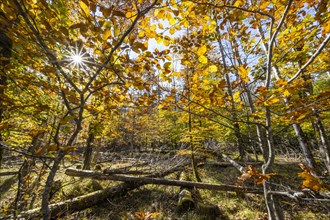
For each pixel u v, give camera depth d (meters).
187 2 1.75
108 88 2.24
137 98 2.31
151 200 5.48
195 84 2.23
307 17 1.95
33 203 4.06
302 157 6.69
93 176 6.02
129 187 6.03
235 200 5.30
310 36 2.16
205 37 2.51
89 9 1.23
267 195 2.59
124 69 1.85
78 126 1.47
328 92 1.57
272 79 4.16
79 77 2.06
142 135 15.70
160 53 1.85
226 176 7.30
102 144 10.62
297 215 4.02
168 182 6.02
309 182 1.38
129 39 1.51
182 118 7.05
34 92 2.17
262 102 1.82
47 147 1.23
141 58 1.82
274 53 2.74
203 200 5.39
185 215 4.58
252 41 3.03
